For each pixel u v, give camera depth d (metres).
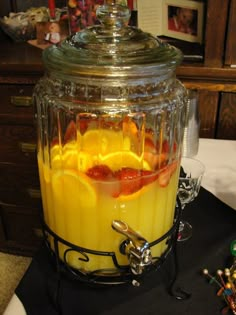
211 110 1.09
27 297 0.51
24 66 1.11
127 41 0.47
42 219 0.56
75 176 0.45
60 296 0.50
